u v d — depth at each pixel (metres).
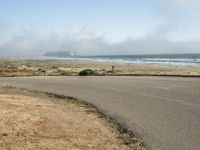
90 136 9.35
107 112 13.27
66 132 9.71
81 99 17.25
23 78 33.53
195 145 8.36
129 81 27.83
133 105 14.95
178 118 11.83
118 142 8.77
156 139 8.99
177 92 19.42
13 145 8.21
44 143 8.48
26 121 10.83
